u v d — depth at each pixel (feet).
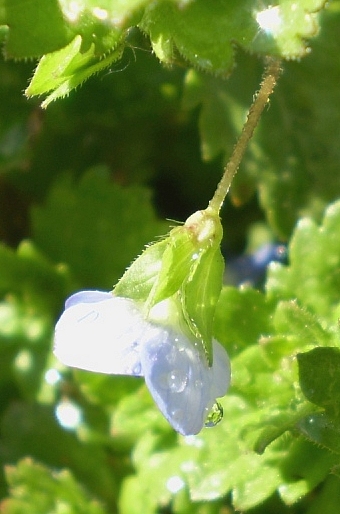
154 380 0.27
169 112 0.41
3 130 0.41
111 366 0.27
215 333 0.32
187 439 0.33
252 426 0.31
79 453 0.38
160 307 0.28
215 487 0.31
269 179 0.37
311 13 0.29
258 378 0.31
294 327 0.31
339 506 0.33
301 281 0.33
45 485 0.37
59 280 0.40
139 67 0.40
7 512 0.37
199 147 0.43
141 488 0.35
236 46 0.30
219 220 0.28
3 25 0.29
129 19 0.28
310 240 0.33
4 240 0.44
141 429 0.34
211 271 0.28
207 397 0.28
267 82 0.29
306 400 0.30
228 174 0.29
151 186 0.43
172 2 0.28
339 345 0.31
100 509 0.37
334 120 0.37
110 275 0.41
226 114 0.37
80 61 0.29
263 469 0.31
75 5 0.28
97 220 0.41
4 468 0.38
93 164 0.42
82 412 0.38
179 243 0.28
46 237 0.41
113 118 0.41
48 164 0.42
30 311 0.40
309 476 0.31
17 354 0.39
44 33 0.29
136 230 0.41
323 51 0.37
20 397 0.39
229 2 0.29
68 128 0.42
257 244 0.41
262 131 0.37
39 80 0.29
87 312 0.28
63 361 0.27
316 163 0.37
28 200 0.43
